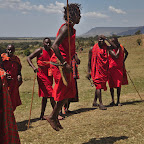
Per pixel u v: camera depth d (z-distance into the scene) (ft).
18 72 22.82
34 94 41.22
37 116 25.22
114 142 14.71
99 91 25.38
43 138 16.93
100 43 25.59
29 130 19.51
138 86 41.06
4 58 21.71
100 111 23.97
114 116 20.85
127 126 17.54
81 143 15.08
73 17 12.48
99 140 15.24
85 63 98.48
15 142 11.78
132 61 94.07
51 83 23.31
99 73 25.40
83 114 23.48
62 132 17.87
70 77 12.49
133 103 27.43
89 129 17.72
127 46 171.01
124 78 28.40
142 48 147.02
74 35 12.81
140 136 15.37
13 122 11.81
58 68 12.95
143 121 18.42
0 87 11.44
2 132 11.37
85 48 136.46
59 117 22.24
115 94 36.86
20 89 46.96
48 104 33.12
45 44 22.88
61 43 12.69
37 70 22.25
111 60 27.04
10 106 11.71
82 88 44.09
